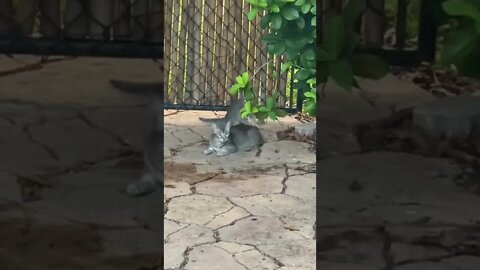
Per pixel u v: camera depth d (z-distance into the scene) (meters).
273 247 2.89
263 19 4.23
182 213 3.34
